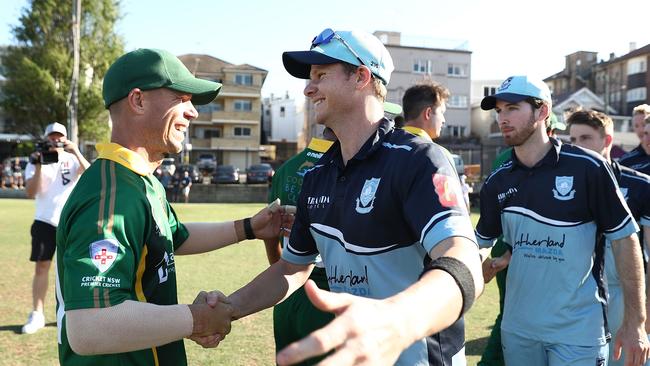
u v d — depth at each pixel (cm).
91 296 176
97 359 198
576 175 284
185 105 223
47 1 3741
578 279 283
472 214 1917
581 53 5659
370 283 188
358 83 195
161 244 213
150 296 209
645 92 4900
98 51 3859
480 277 138
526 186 297
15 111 3903
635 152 494
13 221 1593
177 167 3375
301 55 194
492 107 314
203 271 843
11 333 519
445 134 5125
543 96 294
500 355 374
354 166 195
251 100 5612
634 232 279
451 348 200
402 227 184
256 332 534
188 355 468
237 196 2980
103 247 182
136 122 214
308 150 335
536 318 289
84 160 559
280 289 232
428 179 170
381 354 104
